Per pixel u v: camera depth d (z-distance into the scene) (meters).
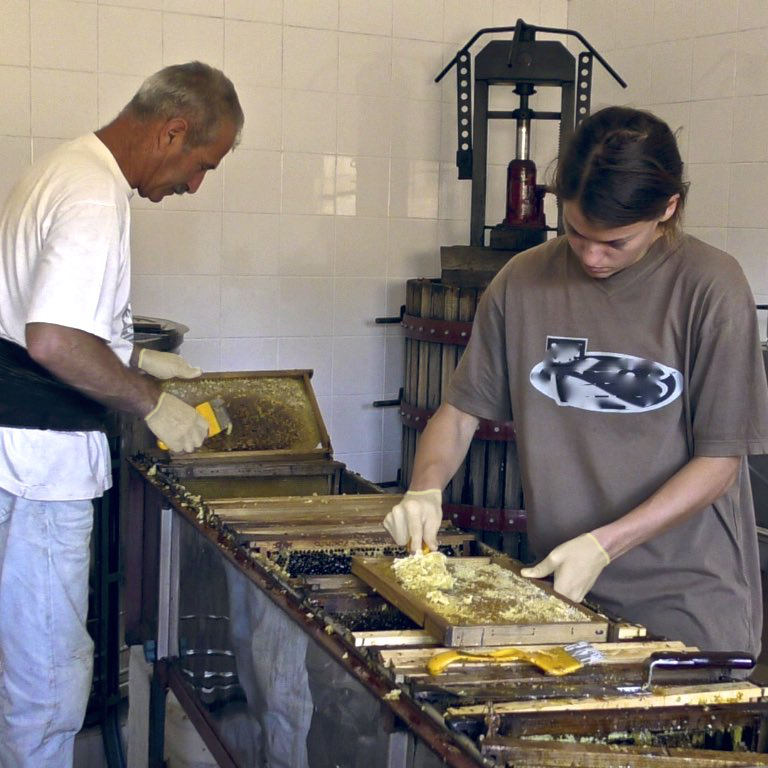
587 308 1.58
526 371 1.65
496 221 3.92
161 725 2.20
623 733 1.10
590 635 1.31
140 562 2.34
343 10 3.49
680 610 1.59
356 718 1.25
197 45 3.27
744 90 3.33
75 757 2.61
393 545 1.76
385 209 3.67
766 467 2.88
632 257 1.47
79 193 1.86
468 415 1.81
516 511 3.05
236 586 1.70
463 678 1.18
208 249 3.38
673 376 1.53
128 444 2.56
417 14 3.62
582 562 1.44
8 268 1.94
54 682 2.08
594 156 1.34
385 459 3.83
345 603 1.50
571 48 3.96
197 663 1.95
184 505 1.97
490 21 3.77
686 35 3.50
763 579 2.90
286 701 1.49
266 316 3.52
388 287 3.72
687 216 3.53
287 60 3.42
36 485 1.98
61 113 3.10
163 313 3.35
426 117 3.70
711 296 1.47
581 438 1.61
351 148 3.57
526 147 3.35
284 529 1.82
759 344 1.48
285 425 2.60
